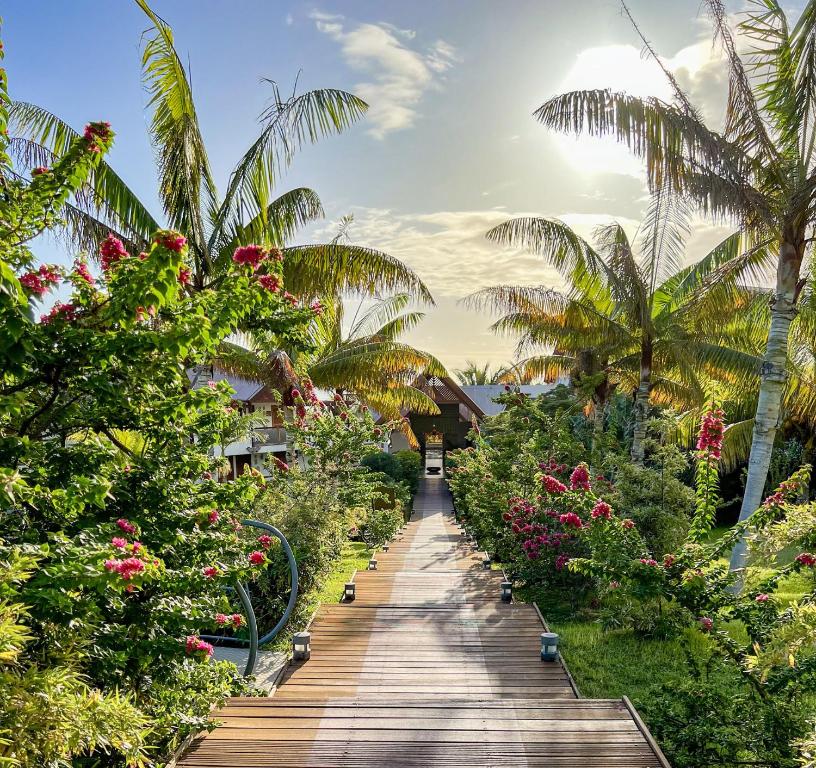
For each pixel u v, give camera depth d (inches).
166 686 177.8
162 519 181.2
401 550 598.2
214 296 166.4
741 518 388.2
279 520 387.2
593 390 621.6
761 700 183.6
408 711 198.5
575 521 262.5
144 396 167.3
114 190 376.5
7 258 148.9
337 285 466.6
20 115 374.3
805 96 366.6
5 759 97.2
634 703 210.7
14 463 148.7
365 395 765.9
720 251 568.1
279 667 284.7
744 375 522.9
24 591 119.3
